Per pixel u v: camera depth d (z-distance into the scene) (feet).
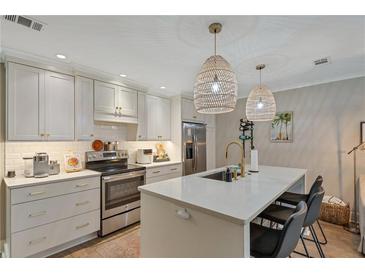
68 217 7.21
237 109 14.48
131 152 11.77
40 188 6.56
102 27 5.39
